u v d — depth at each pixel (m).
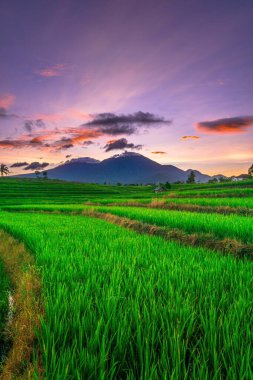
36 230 12.99
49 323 3.55
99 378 2.69
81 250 7.87
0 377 3.36
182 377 2.76
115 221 17.39
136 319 3.53
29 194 87.94
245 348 2.98
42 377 2.97
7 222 17.83
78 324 3.54
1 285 6.86
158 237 10.65
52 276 5.38
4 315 5.13
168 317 3.68
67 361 2.87
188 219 13.51
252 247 8.08
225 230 10.66
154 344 3.25
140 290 4.54
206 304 3.94
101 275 5.24
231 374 2.72
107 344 3.22
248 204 21.48
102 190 115.25
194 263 6.11
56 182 157.50
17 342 3.86
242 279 5.02
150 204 27.50
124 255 7.17
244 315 3.53
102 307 3.90
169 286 4.48
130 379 2.77
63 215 26.44
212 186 83.56
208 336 3.17
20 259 8.59
